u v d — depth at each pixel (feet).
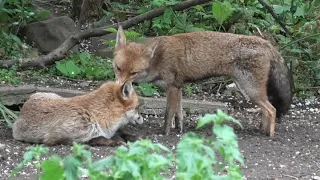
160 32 54.39
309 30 53.36
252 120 44.68
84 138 35.58
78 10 58.49
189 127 42.09
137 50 39.19
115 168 19.21
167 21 50.47
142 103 44.80
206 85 51.49
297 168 32.73
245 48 39.32
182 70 39.96
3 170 30.91
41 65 49.16
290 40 52.95
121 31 40.11
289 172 31.76
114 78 49.88
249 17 54.70
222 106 46.24
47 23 54.08
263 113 39.93
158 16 49.67
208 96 50.14
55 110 35.88
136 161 19.13
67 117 35.42
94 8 57.26
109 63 52.01
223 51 39.55
